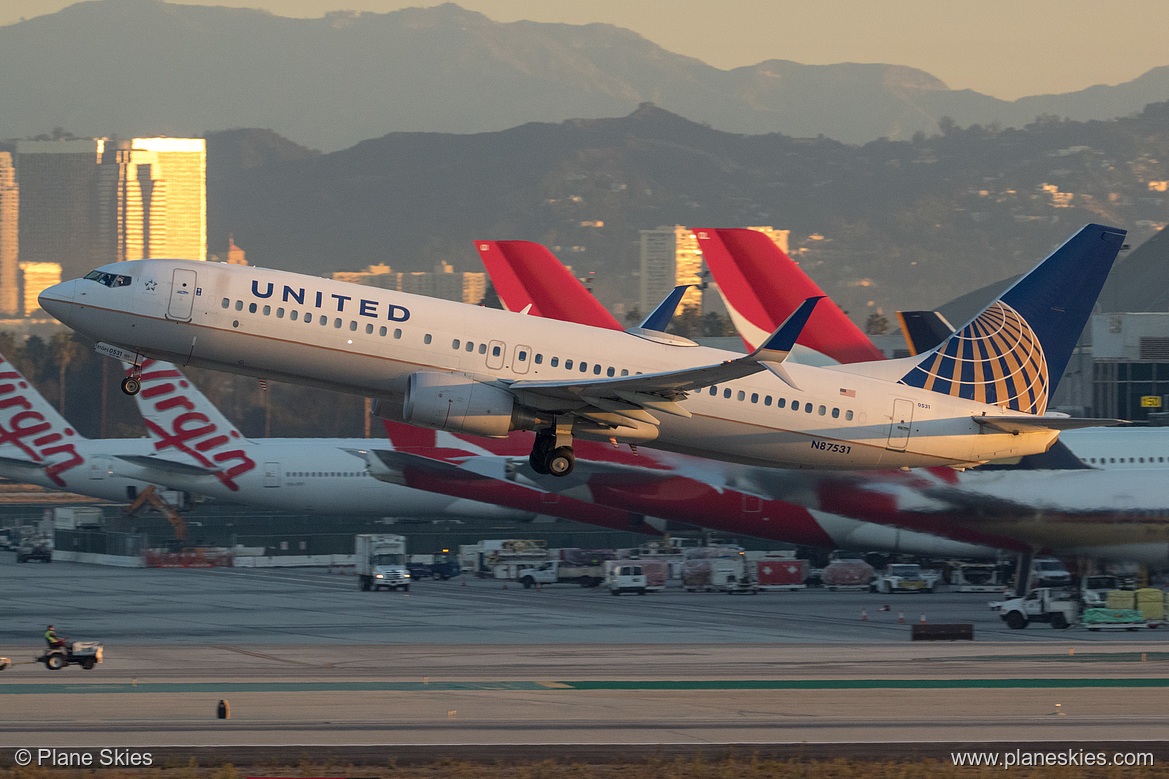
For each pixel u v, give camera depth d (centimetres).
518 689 15238
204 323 17012
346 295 17475
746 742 12500
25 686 15100
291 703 14075
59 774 10769
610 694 14962
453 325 17688
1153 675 16775
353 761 11444
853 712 13988
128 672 16375
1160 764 11800
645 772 11225
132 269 17212
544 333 18050
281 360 17325
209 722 12962
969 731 13075
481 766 11381
